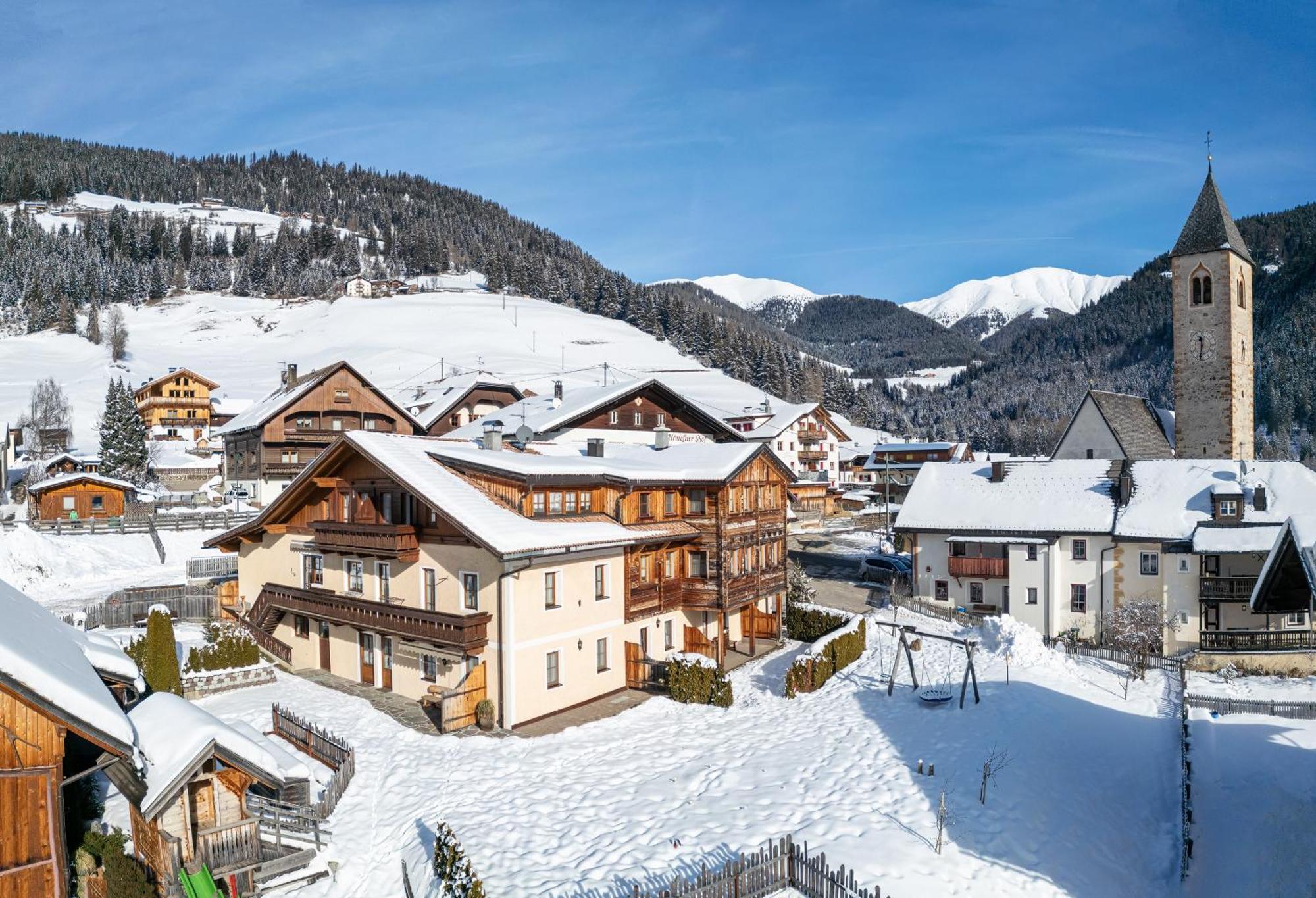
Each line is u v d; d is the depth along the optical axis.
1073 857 21.88
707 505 39.59
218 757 19.41
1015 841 22.20
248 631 40.44
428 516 33.22
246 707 32.97
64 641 20.98
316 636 38.66
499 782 25.94
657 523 38.25
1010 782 25.62
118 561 57.28
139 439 86.56
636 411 71.31
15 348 165.12
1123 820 24.36
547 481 33.41
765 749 28.69
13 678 15.24
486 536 29.36
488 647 30.98
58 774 16.03
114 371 151.62
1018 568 49.84
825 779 25.92
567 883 19.97
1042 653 40.34
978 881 20.20
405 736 29.84
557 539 31.31
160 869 18.67
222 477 94.06
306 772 23.69
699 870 20.36
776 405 121.38
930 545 53.69
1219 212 61.06
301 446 77.81
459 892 18.38
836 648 38.50
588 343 193.62
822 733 30.12
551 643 32.00
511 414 71.25
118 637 41.41
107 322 188.75
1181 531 45.78
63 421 107.94
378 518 35.31
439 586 32.66
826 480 107.31
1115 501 49.94
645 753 28.44
